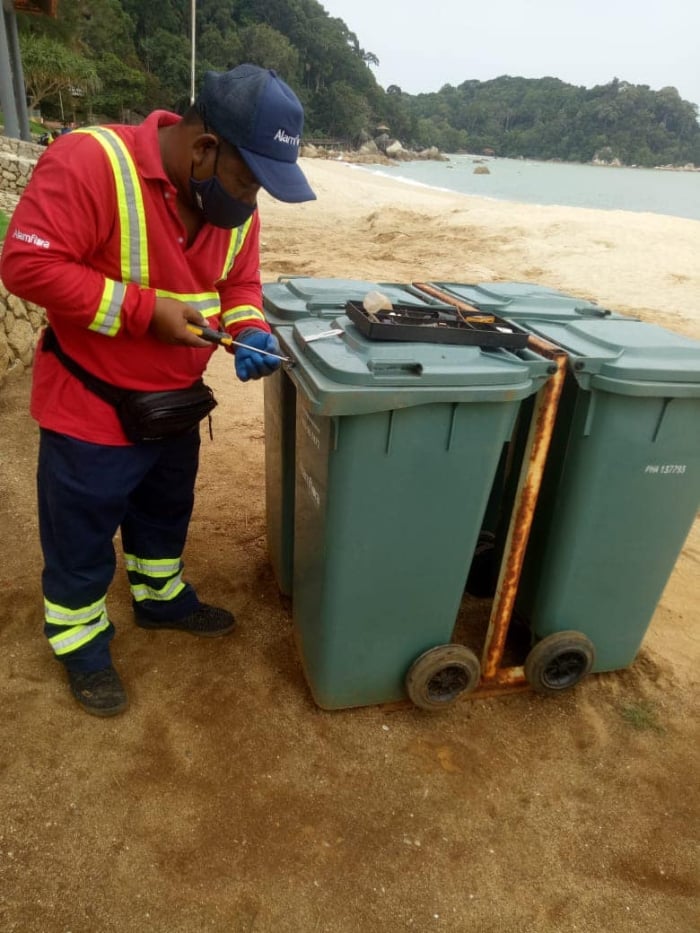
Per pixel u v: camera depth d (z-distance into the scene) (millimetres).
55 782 2211
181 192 1910
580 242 14406
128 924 1854
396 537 2199
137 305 1866
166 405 2096
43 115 55250
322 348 2096
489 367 2062
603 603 2602
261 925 1887
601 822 2266
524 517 2357
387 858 2092
